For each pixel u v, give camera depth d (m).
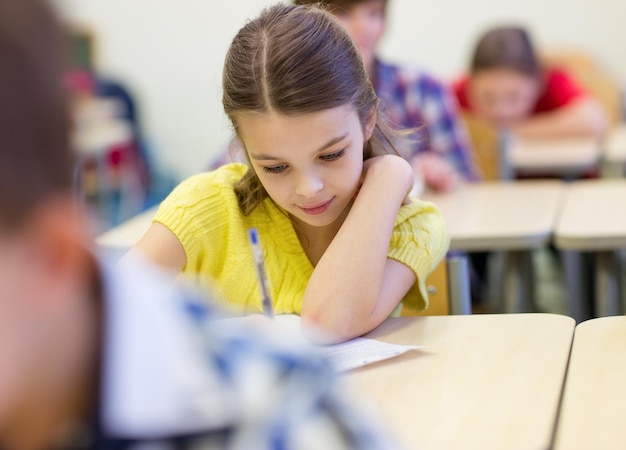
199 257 1.53
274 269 1.51
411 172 1.47
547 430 0.94
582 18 5.20
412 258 1.43
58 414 0.46
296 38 1.30
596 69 5.02
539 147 3.81
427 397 1.06
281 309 1.48
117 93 5.47
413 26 5.39
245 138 1.35
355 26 2.50
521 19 5.27
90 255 0.48
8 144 0.42
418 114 2.91
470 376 1.12
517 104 3.96
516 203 2.50
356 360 1.19
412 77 2.90
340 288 1.32
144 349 0.47
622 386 1.07
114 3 5.53
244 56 1.33
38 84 0.42
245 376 0.50
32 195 0.43
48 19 0.42
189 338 0.49
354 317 1.31
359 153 1.36
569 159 3.53
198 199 1.52
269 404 0.48
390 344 1.25
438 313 1.68
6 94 0.41
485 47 3.94
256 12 1.51
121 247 2.12
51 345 0.45
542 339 1.25
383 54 5.45
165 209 1.51
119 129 5.05
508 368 1.14
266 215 1.53
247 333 0.54
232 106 1.35
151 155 5.65
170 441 0.46
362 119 1.37
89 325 0.47
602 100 4.73
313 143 1.30
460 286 1.67
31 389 0.45
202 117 5.59
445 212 2.43
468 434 0.94
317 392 0.50
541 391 1.06
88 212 0.49
